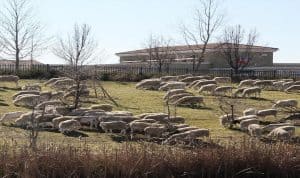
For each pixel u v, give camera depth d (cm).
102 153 1741
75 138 2708
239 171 1788
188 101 4006
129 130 2872
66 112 3272
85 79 4316
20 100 3697
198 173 1753
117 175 1673
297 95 4684
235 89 4803
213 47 8325
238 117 3372
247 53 8000
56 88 4578
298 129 3278
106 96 4334
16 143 1956
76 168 1638
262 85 5034
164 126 2841
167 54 8844
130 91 4700
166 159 1730
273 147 1877
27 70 5672
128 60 10375
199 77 5322
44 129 2883
